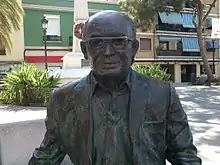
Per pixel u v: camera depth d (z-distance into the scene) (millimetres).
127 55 1258
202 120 9789
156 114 1325
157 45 36250
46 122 1470
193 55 38406
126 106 1317
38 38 28953
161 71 9367
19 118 4023
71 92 1379
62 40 29953
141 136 1294
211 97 16703
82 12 11406
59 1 29750
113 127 1308
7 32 18719
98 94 1336
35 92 5965
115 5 32312
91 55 1261
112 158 1304
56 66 29562
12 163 3721
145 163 1296
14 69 6961
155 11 25547
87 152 1322
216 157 5777
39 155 1479
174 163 1444
